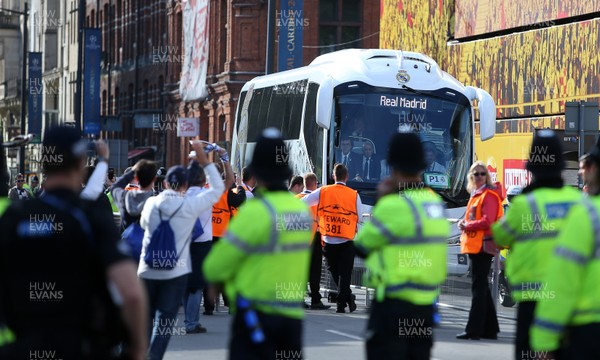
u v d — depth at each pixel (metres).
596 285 17.27
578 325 17.41
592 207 17.27
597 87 72.44
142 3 194.12
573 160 63.56
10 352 15.05
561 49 76.88
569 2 75.81
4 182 18.95
